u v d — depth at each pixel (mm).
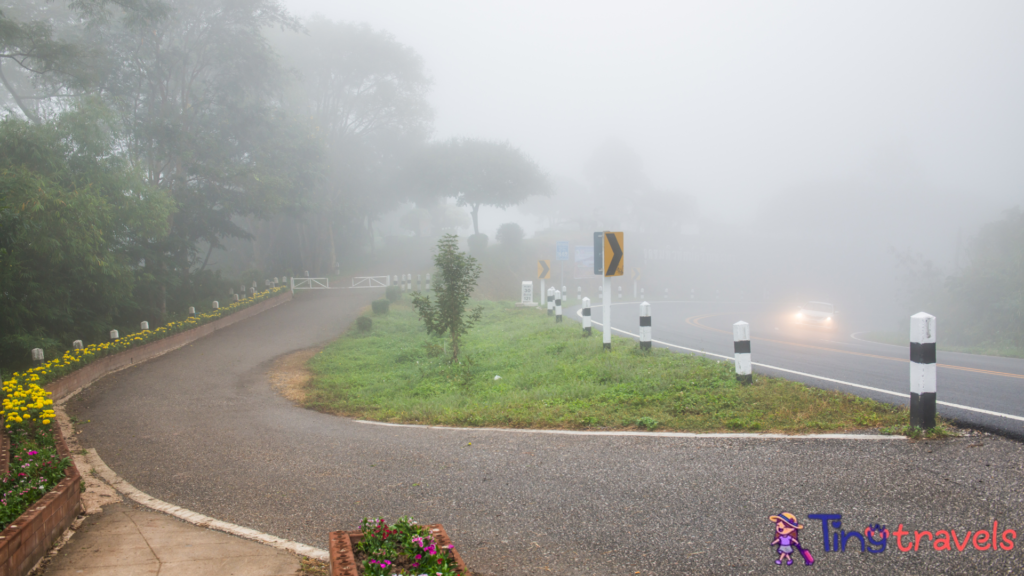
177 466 6324
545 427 6980
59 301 17219
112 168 18109
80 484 5320
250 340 19547
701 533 3754
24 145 15750
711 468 4898
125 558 3818
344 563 2885
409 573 2770
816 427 5859
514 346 15062
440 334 13953
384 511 4531
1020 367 10703
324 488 5191
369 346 18797
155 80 25719
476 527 4090
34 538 3775
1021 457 4605
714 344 14039
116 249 20469
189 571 3596
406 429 7617
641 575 3297
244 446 7070
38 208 13867
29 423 7773
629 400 7867
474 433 6941
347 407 10172
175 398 11180
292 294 32344
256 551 3902
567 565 3463
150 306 23547
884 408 6367
